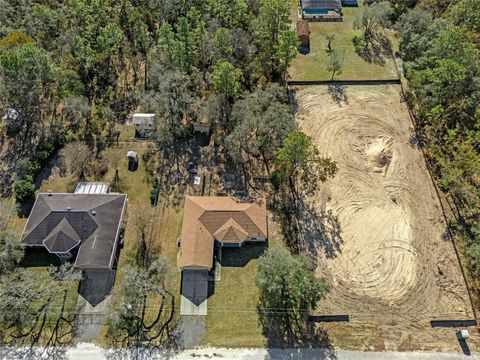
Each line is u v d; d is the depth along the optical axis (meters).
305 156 49.84
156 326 44.03
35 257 48.06
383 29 77.81
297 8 82.44
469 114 60.59
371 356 43.00
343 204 54.03
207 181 55.50
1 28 64.94
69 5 68.31
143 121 58.62
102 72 66.06
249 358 42.47
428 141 60.41
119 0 75.25
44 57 55.97
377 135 61.25
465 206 53.78
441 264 49.25
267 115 53.34
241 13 68.81
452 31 61.94
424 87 60.53
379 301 46.47
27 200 52.59
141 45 69.81
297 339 43.88
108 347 42.72
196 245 47.12
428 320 45.38
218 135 59.88
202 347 43.00
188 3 69.62
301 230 51.59
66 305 45.00
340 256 49.66
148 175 55.59
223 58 62.50
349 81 68.50
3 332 43.34
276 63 68.19
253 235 49.03
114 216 49.19
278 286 41.72
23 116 59.84
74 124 60.06
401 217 53.03
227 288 46.69
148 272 46.19
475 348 43.66
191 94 62.00
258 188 55.09
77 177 55.00
